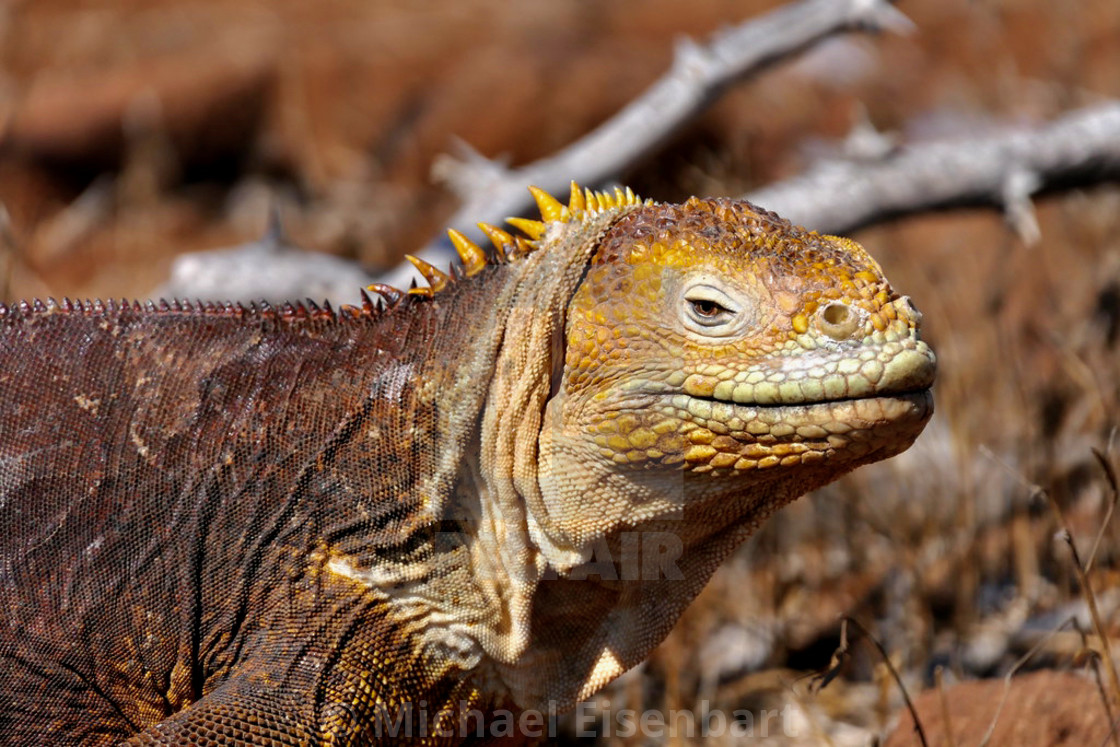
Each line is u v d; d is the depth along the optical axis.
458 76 21.02
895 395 5.56
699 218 6.04
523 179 11.35
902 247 14.62
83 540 5.90
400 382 6.15
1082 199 15.55
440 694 6.24
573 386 5.99
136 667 5.91
